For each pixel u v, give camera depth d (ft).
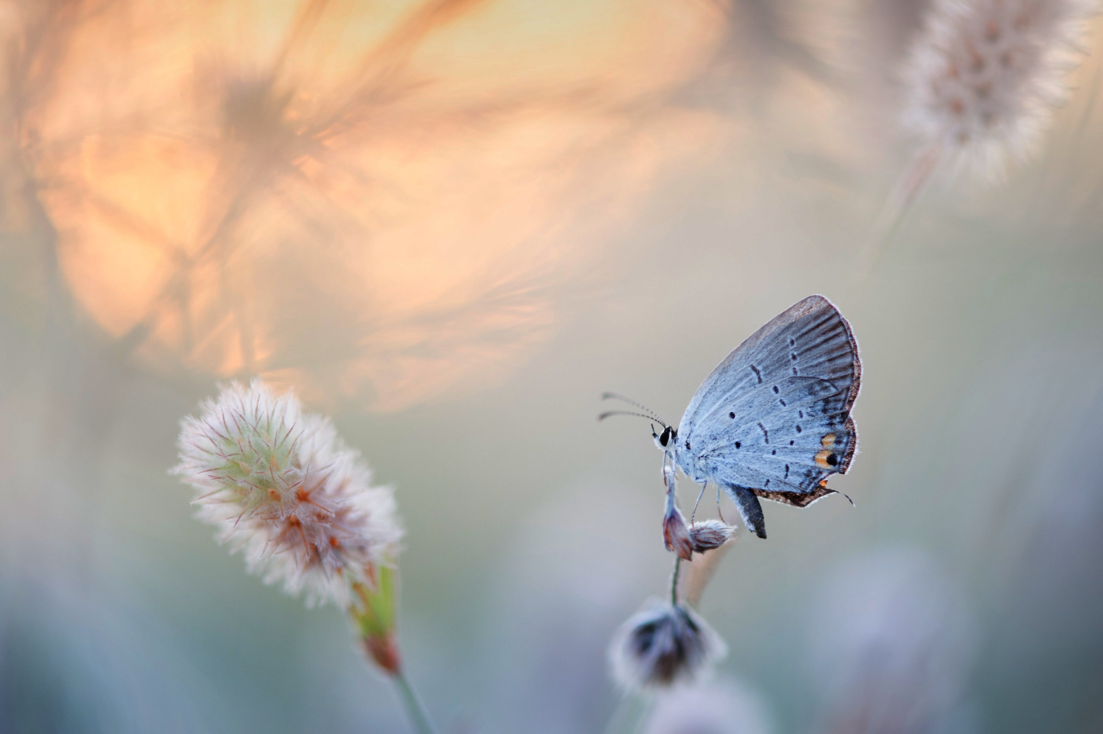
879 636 0.61
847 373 0.54
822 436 0.54
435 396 0.64
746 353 0.54
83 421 0.57
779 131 0.61
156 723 0.59
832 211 0.63
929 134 0.56
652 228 0.59
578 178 0.57
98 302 0.56
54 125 0.55
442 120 0.56
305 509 0.51
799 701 0.64
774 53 0.59
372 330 0.56
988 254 0.64
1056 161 0.62
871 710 0.60
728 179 0.61
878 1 0.59
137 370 0.56
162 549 0.62
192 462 0.51
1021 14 0.55
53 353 0.57
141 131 0.55
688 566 0.53
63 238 0.55
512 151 0.57
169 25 0.55
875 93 0.60
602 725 0.64
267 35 0.55
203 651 0.62
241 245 0.55
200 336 0.56
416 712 0.52
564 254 0.58
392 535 0.51
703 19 0.59
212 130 0.55
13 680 0.57
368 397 0.57
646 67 0.58
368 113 0.55
